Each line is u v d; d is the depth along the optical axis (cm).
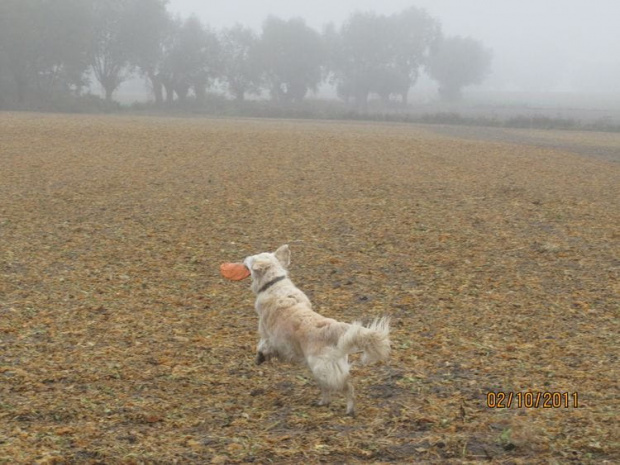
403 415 623
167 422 609
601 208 1731
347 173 2280
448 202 1783
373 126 5322
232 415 628
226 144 3184
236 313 948
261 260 675
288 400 670
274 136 3731
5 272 1128
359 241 1360
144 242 1338
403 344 826
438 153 3005
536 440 559
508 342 834
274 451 547
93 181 2034
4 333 853
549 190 2016
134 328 881
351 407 625
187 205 1700
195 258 1230
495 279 1116
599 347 814
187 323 904
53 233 1399
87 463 523
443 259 1234
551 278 1121
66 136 3381
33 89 7375
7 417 613
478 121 5819
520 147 3441
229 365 762
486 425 598
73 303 980
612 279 1111
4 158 2489
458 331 876
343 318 941
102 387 693
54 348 806
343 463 535
